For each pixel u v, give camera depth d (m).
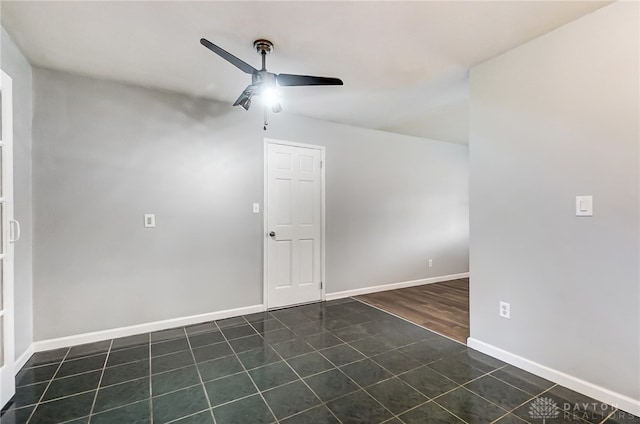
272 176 3.69
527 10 1.88
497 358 2.42
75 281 2.72
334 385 2.07
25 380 2.15
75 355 2.52
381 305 3.86
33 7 1.85
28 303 2.49
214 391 2.01
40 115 2.60
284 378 2.16
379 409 1.82
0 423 1.72
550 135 2.10
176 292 3.14
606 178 1.86
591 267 1.93
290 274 3.82
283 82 2.27
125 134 2.92
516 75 2.29
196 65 2.58
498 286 2.41
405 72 2.71
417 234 4.95
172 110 3.12
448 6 1.85
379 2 1.81
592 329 1.92
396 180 4.74
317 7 1.86
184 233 3.18
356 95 3.24
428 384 2.07
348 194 4.28
